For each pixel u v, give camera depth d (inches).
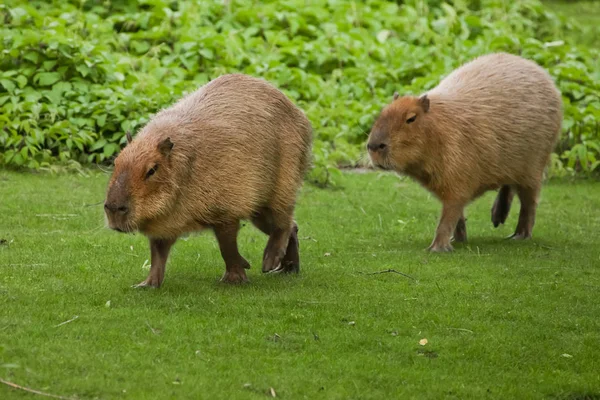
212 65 1423.5
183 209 730.8
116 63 1353.3
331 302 746.2
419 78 1430.9
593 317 738.2
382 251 935.0
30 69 1275.8
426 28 1659.7
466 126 949.8
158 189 708.0
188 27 1483.8
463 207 962.7
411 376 607.2
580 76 1441.9
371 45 1579.7
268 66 1429.6
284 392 567.5
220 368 597.3
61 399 536.7
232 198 746.8
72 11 1487.5
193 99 776.9
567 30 1975.9
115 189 698.2
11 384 545.3
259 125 768.9
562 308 759.7
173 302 717.9
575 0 2564.0
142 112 1253.1
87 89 1279.5
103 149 1244.5
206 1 1581.0
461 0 1813.5
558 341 684.7
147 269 815.1
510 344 671.8
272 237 810.8
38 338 622.5
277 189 792.3
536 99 993.5
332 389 576.4
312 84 1418.6
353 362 622.2
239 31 1544.0
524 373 624.1
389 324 703.1
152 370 585.9
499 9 1819.6
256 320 690.8
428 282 823.1
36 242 882.1
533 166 999.0
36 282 753.6
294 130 803.4
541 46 1572.3
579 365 640.4
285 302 737.0
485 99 970.1
